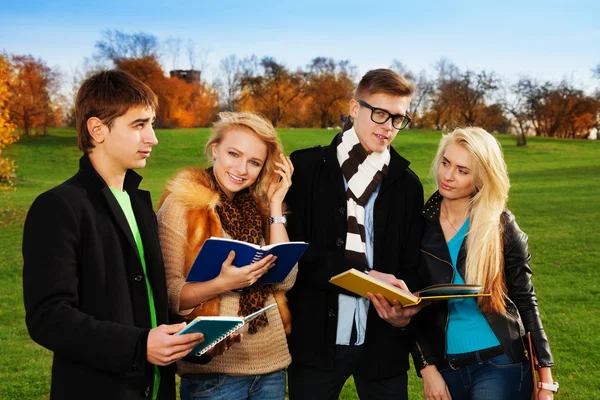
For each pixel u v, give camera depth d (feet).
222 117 10.52
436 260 11.44
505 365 10.68
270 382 10.35
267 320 10.28
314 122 324.80
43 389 21.08
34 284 7.31
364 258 11.71
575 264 44.01
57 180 136.67
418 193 12.21
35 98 236.84
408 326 11.37
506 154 170.30
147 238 8.70
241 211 10.61
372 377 11.76
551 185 101.60
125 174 8.84
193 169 10.27
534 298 11.16
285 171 10.82
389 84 11.53
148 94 8.51
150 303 8.66
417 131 236.63
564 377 21.59
